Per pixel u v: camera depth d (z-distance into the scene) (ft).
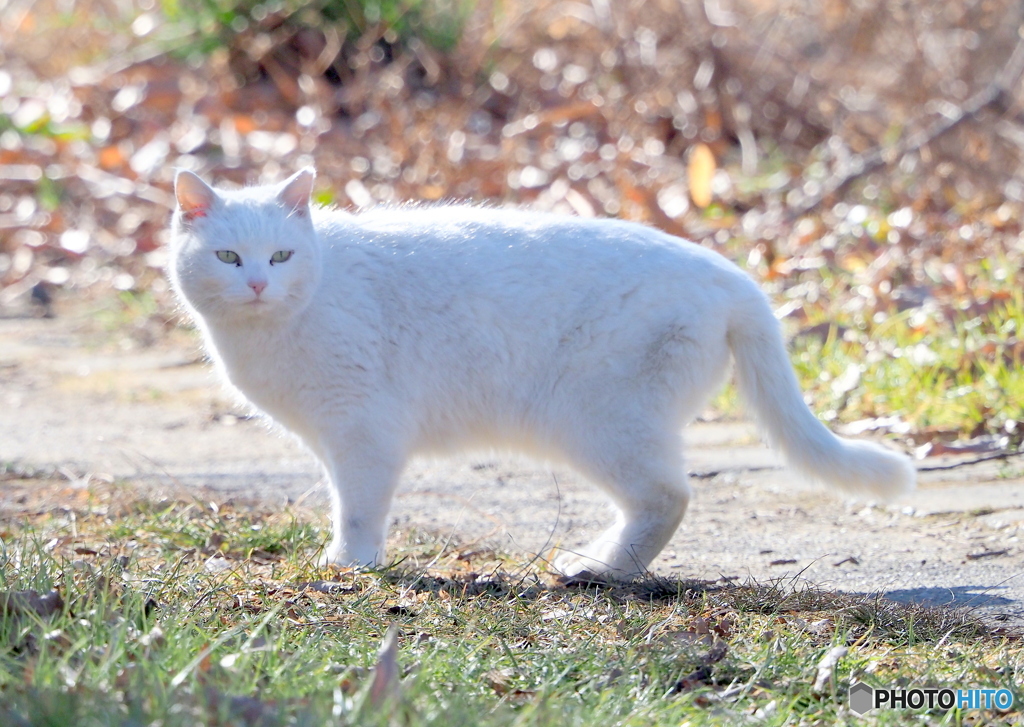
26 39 83.87
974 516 29.89
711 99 70.38
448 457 27.94
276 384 26.37
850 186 61.36
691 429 40.83
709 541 28.91
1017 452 34.96
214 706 16.16
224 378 27.78
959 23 68.33
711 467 35.88
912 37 68.18
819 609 22.75
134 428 42.22
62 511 30.96
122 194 68.69
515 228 27.09
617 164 62.95
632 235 26.84
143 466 36.96
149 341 55.47
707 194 59.26
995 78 66.39
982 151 60.29
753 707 18.28
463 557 27.32
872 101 70.38
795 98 71.15
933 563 26.37
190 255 25.84
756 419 27.30
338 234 26.91
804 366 42.63
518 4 76.95
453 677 18.67
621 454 25.70
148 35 80.48
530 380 26.21
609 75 72.49
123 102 75.20
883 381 40.22
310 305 25.76
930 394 38.81
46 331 57.52
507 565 26.66
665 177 64.69
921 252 50.57
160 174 69.31
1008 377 38.27
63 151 72.28
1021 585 24.43
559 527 30.55
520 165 65.21
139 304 59.93
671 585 24.67
